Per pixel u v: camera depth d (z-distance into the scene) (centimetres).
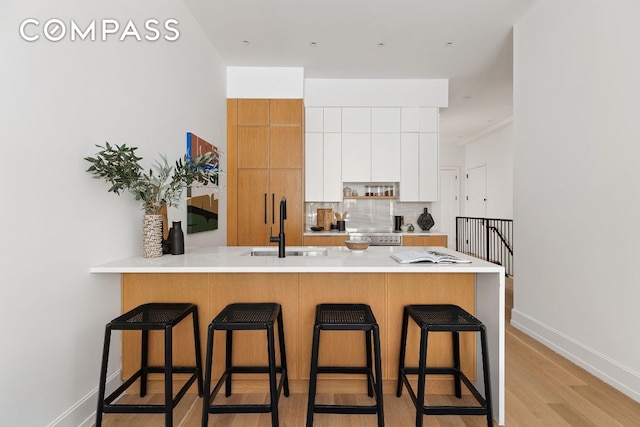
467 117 634
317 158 455
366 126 456
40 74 145
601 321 222
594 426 174
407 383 185
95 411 178
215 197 369
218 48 369
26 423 138
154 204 208
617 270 210
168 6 262
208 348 158
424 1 284
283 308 203
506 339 289
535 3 285
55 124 153
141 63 224
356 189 491
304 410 188
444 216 866
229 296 203
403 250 247
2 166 128
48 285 149
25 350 138
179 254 221
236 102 419
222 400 199
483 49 370
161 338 204
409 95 455
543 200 279
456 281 204
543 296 279
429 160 456
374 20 313
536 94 287
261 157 420
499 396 174
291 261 190
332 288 203
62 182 157
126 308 203
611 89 215
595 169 227
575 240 244
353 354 205
